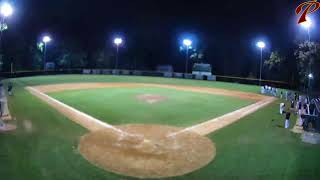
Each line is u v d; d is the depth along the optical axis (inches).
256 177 565.3
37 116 952.3
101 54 3058.6
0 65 2176.4
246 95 1611.7
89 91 1539.1
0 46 2218.3
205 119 991.0
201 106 1224.8
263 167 610.9
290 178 566.6
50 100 1238.3
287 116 909.8
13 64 2449.6
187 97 1450.5
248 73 2861.7
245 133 839.1
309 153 694.5
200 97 1469.0
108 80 2143.2
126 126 871.7
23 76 2174.0
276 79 2406.5
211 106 1232.8
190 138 776.9
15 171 557.0
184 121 954.1
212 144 735.7
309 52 1781.5
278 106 1277.1
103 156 638.5
